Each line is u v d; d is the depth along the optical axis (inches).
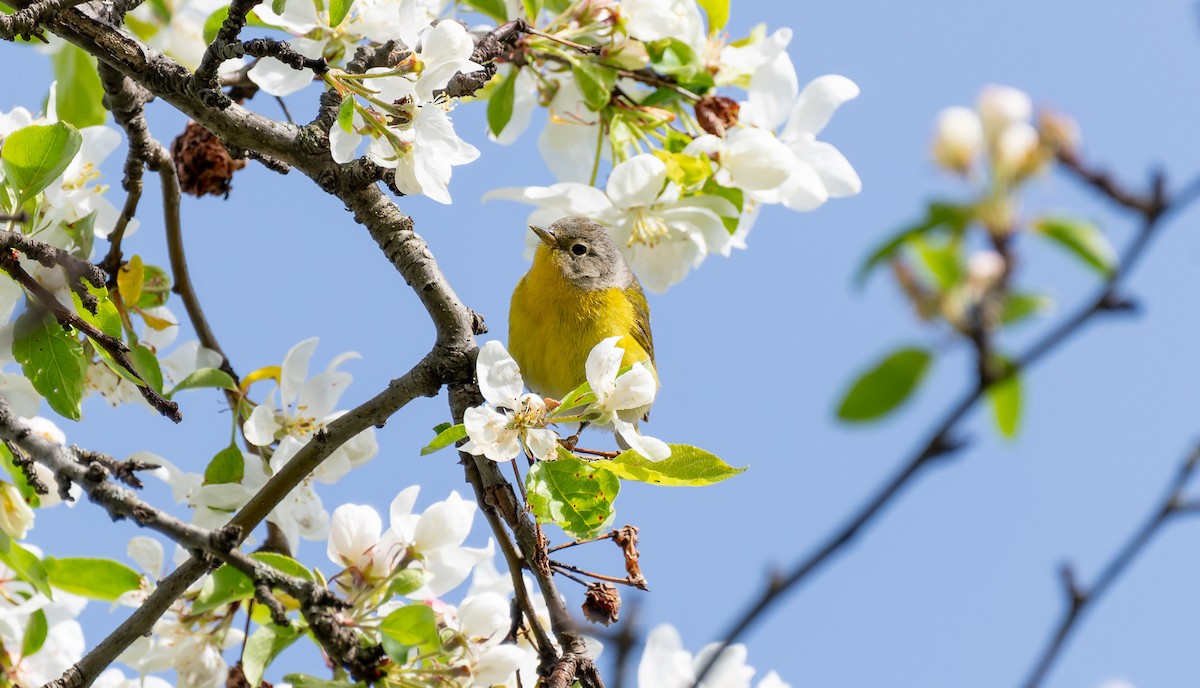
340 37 389.4
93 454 301.6
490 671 316.2
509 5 457.7
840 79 432.8
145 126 416.2
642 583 332.5
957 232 177.0
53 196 380.2
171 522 280.5
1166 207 161.8
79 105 486.6
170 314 426.6
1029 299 173.5
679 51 440.5
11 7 362.6
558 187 413.7
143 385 340.2
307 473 336.2
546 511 317.1
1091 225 173.5
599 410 327.0
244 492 366.3
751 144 409.7
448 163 333.4
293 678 292.0
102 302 355.3
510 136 485.1
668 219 416.8
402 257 368.8
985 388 160.2
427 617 296.0
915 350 168.9
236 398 390.6
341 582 324.2
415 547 331.6
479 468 336.2
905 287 175.8
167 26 489.4
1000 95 178.5
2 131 366.6
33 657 351.3
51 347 349.1
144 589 354.0
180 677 346.3
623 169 403.2
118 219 419.2
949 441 159.5
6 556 323.6
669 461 331.9
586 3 437.1
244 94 475.8
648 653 292.7
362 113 332.5
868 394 168.9
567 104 473.7
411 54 333.4
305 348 377.7
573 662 311.1
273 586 283.3
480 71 393.7
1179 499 185.6
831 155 430.3
